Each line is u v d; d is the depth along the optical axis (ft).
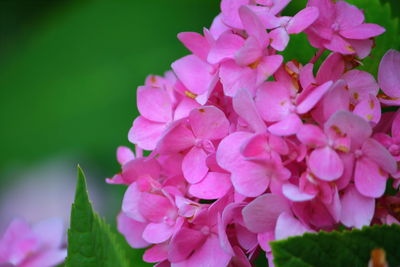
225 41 2.13
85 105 3.10
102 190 2.95
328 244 2.00
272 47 2.12
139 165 2.18
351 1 2.30
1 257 2.35
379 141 2.07
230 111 2.16
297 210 2.05
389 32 2.28
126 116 3.04
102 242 2.06
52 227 2.38
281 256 2.00
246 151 2.07
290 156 2.06
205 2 3.14
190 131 2.14
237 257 2.13
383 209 2.08
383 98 2.12
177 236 2.11
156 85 2.27
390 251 2.01
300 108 2.06
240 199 2.09
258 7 2.14
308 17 2.10
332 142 2.04
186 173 2.14
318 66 2.26
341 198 2.07
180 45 3.11
